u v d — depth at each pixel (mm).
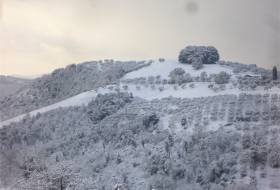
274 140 72938
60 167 79312
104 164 80250
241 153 71938
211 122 84688
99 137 90500
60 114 99438
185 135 82500
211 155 74062
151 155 77750
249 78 97875
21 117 101750
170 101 99312
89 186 72938
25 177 78625
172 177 72000
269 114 81625
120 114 96438
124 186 70562
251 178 66500
